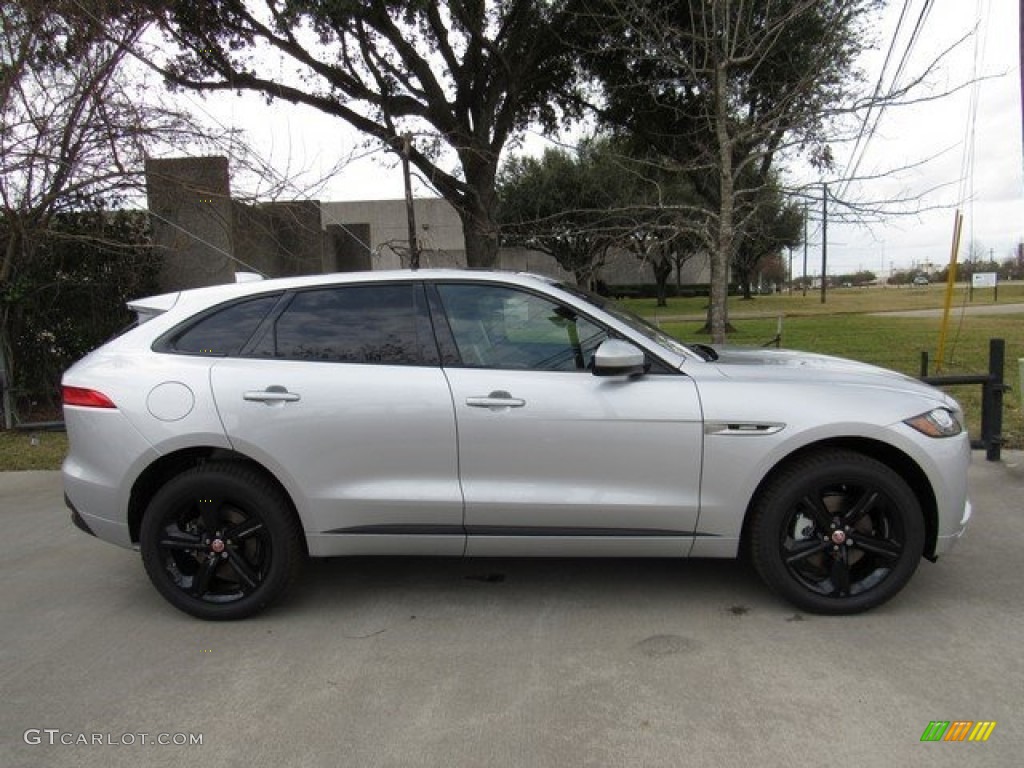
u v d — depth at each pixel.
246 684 3.45
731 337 19.12
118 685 3.47
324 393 3.94
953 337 17.09
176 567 4.15
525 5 12.51
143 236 11.55
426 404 3.90
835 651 3.60
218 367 4.04
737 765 2.78
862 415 3.80
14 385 10.01
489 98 13.53
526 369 3.98
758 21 8.88
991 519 5.41
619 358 3.74
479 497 3.91
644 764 2.80
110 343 4.26
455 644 3.79
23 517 6.16
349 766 2.84
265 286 4.24
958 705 3.13
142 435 3.98
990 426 6.85
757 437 3.82
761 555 3.94
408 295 4.16
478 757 2.87
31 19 8.66
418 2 10.66
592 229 9.40
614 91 13.43
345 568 4.85
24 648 3.85
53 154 9.23
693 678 3.39
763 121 8.57
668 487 3.89
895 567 3.90
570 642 3.77
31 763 2.89
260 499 4.00
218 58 12.00
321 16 10.57
